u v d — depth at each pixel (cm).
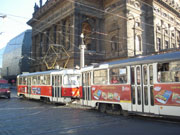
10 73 8981
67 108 1580
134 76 1123
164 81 970
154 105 1001
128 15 3450
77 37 3603
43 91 2027
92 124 957
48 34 4725
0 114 1320
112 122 997
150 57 1066
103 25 3928
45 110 1477
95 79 1412
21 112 1397
